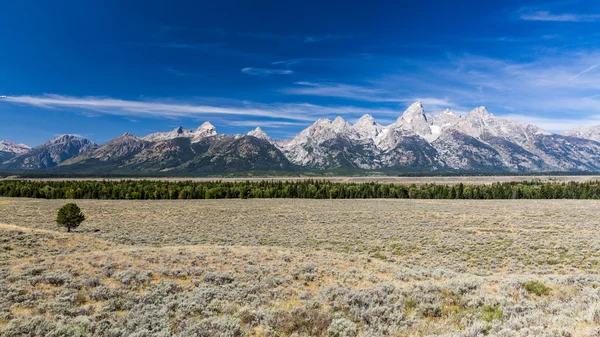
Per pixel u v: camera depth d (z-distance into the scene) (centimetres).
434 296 1504
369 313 1336
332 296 1567
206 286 1695
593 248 3425
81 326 1190
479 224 5731
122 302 1436
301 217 7075
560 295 1495
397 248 3812
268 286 1731
